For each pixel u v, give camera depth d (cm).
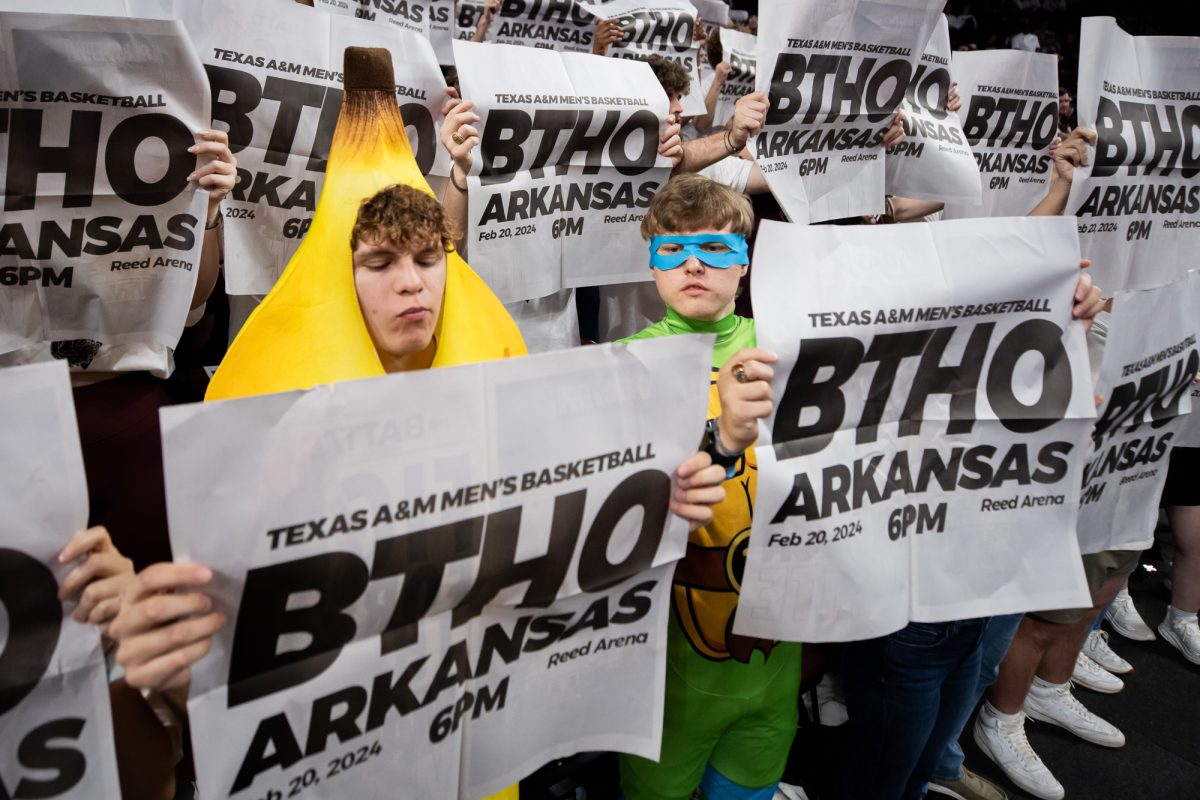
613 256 252
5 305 166
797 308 143
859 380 150
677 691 174
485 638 127
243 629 106
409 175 163
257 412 102
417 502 114
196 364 229
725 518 166
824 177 255
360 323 151
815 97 244
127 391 187
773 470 145
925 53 265
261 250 207
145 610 98
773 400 143
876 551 157
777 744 183
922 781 219
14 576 96
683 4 358
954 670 198
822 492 149
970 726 280
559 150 231
